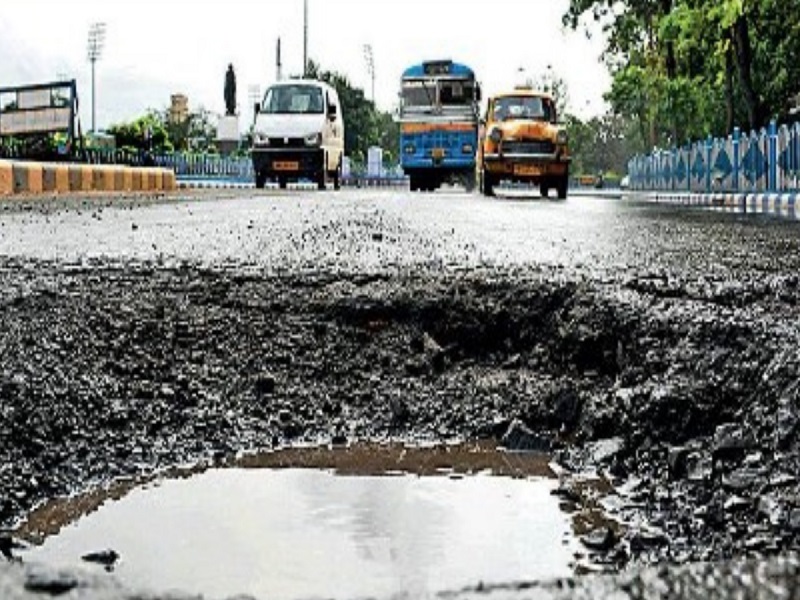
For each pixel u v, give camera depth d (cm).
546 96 1998
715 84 2416
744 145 1695
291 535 222
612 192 4303
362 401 336
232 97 4400
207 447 292
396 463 285
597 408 314
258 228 781
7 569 120
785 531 218
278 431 308
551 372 369
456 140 2488
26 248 591
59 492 253
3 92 2525
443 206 1313
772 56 2112
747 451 262
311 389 342
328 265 500
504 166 1911
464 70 2494
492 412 328
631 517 239
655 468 276
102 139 3281
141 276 459
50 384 307
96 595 115
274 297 417
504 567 205
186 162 3244
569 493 258
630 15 3136
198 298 413
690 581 116
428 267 494
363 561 206
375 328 398
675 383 313
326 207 1173
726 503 236
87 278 450
